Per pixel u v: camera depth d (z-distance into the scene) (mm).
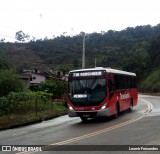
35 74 61812
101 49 86688
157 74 81312
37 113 26734
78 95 20766
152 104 34250
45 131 17547
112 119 21547
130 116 22781
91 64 74438
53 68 70250
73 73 21188
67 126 19438
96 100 20406
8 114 25438
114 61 89812
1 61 52844
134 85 28766
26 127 20422
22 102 27906
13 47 79188
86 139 13695
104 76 20609
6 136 16438
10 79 33469
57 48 72000
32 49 77188
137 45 101062
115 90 22188
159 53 90250
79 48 71250
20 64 72062
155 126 16797
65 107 33000
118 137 13742
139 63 94125
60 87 40500
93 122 20703
